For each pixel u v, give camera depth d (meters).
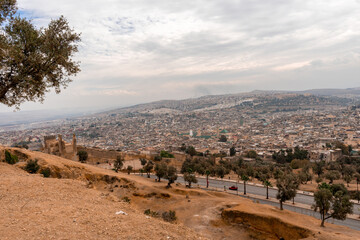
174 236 10.08
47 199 12.59
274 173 89.75
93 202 13.54
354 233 34.44
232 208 36.78
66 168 40.53
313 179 96.88
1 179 15.30
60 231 8.59
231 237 32.06
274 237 31.36
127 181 50.09
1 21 16.88
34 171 32.00
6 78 17.23
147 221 11.36
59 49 18.41
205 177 97.25
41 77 17.69
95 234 8.84
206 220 36.06
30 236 7.87
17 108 18.80
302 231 30.06
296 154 139.38
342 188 61.34
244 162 125.88
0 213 9.66
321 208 40.75
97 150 102.25
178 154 132.62
